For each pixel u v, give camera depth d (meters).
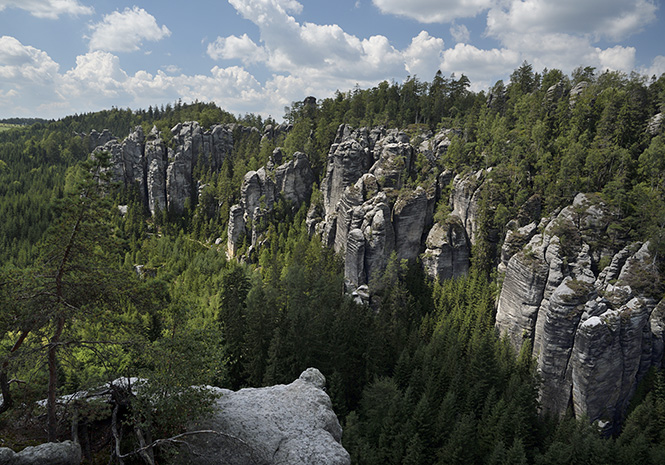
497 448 49.16
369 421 54.94
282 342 57.50
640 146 108.50
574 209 97.31
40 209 166.88
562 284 84.38
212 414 19.97
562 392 81.31
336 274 122.88
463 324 94.12
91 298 16.28
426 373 63.69
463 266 121.69
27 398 18.61
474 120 150.12
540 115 133.12
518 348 94.75
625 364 78.00
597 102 121.69
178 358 17.83
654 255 85.56
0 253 144.88
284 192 170.12
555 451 52.56
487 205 117.19
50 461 14.21
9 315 15.20
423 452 51.06
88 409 17.48
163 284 17.45
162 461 17.88
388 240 121.69
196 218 185.88
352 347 64.81
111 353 17.75
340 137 174.75
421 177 137.00
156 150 198.25
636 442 55.22
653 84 127.12
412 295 110.56
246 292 82.69
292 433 21.08
